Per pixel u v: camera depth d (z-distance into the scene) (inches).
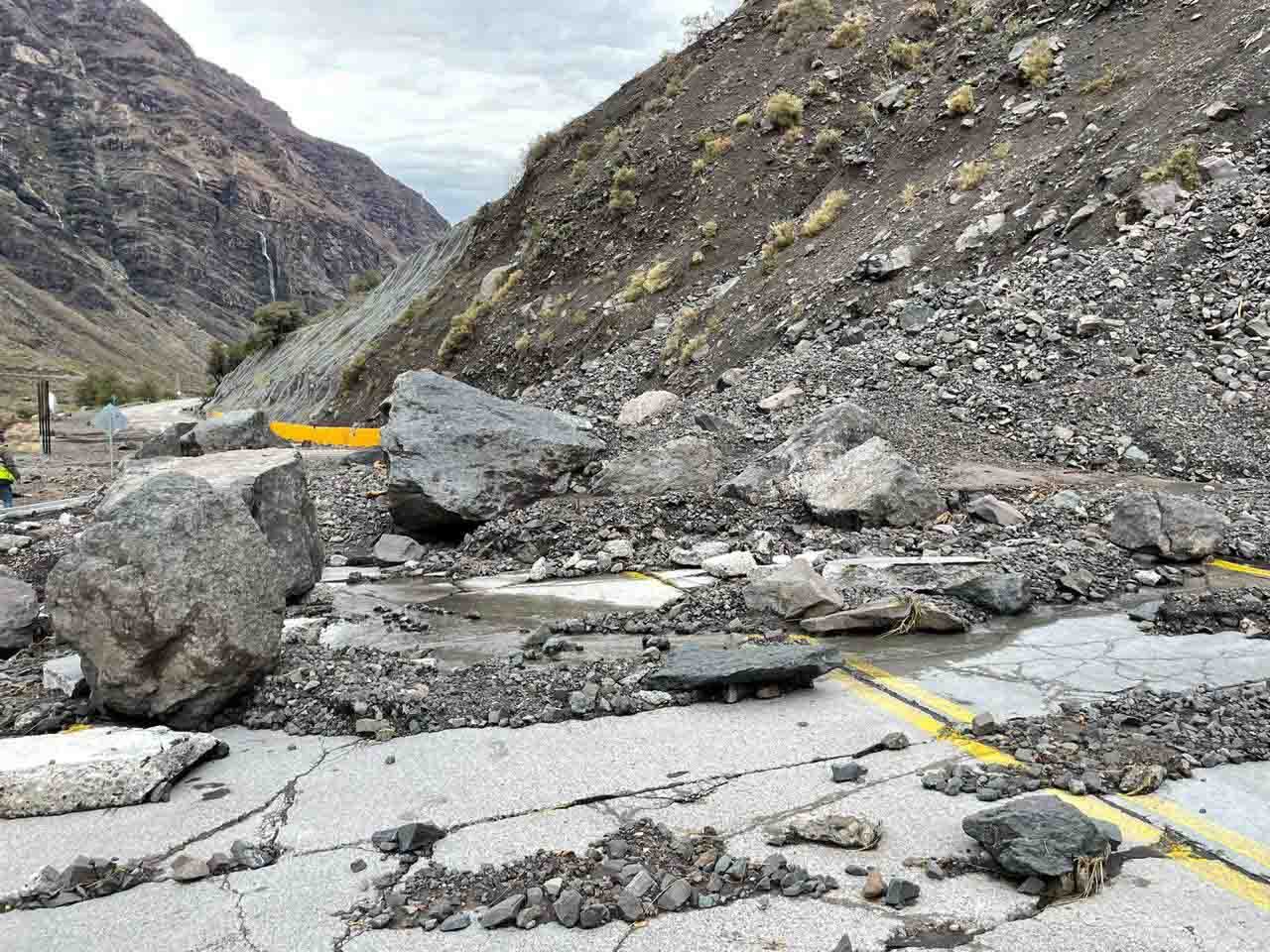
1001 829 130.4
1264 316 502.3
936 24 1077.1
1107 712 187.6
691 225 1033.5
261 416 657.6
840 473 369.4
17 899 132.9
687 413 551.8
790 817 148.7
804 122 1039.6
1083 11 828.0
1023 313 555.2
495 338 1157.1
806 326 677.3
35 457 1203.9
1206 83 647.1
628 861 136.6
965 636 246.5
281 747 185.3
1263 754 167.5
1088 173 645.3
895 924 119.6
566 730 187.3
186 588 194.5
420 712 195.8
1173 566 304.7
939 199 732.0
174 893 133.3
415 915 126.3
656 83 1346.0
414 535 421.1
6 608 269.4
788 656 205.3
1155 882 127.6
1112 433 451.2
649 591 306.2
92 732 177.2
